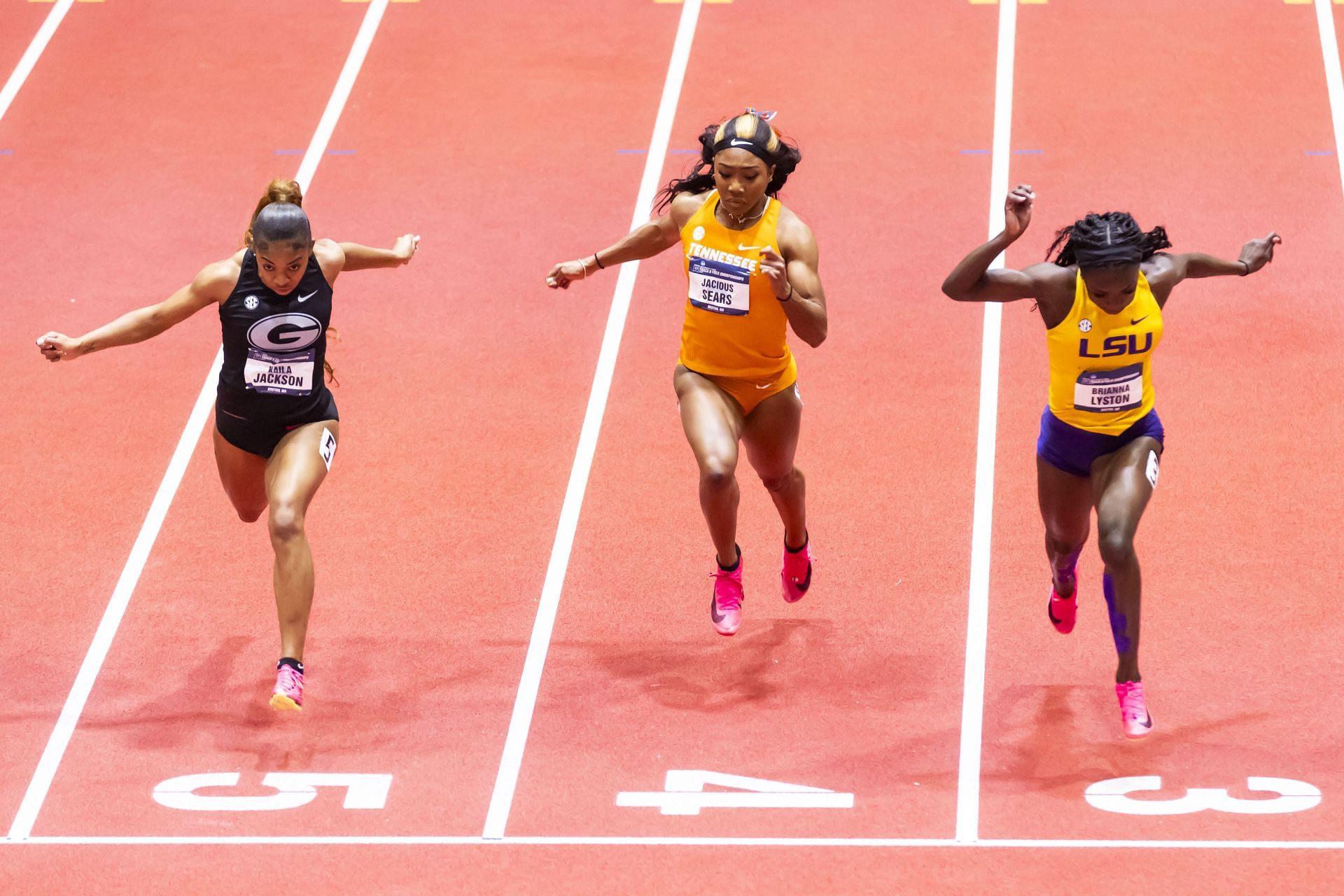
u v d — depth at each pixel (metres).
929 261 36.62
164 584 27.89
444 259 37.19
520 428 31.84
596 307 35.53
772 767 23.52
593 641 26.44
